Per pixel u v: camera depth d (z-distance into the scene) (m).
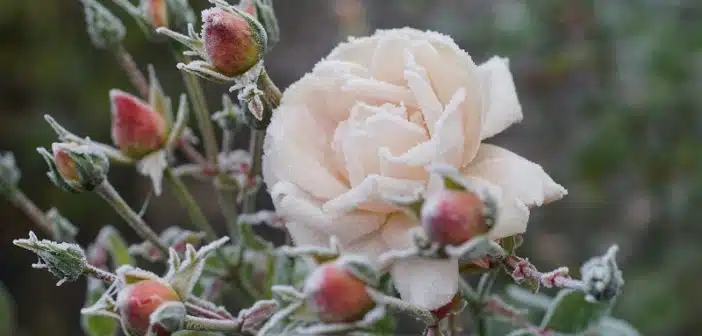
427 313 0.41
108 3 1.12
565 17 0.95
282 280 0.51
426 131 0.42
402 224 0.42
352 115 0.43
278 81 1.13
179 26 0.51
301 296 0.40
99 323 0.54
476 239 0.39
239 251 0.52
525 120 0.99
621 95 0.93
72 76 1.17
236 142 0.92
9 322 0.63
